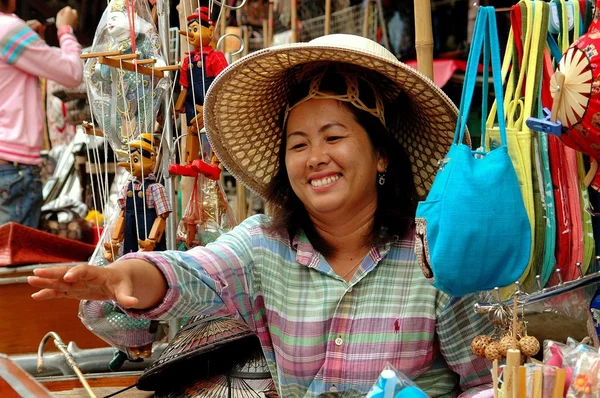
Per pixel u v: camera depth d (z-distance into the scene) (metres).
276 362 1.91
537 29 1.82
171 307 1.74
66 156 4.63
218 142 2.06
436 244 1.52
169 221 2.46
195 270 1.78
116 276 1.56
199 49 2.41
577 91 1.61
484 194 1.50
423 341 1.81
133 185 2.33
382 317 1.81
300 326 1.84
